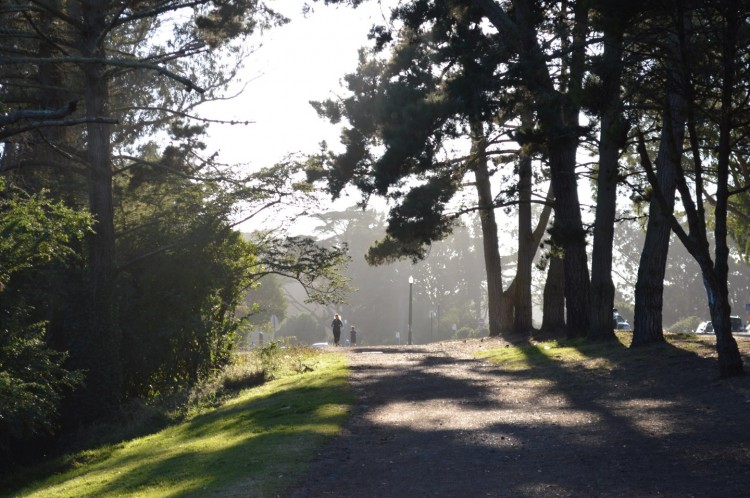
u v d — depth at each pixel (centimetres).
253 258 3353
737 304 10931
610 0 1602
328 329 12231
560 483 939
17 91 2983
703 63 1717
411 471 1053
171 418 2234
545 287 3788
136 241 3048
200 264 3088
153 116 3466
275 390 2247
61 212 2247
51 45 2527
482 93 2645
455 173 3741
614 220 2864
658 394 1689
